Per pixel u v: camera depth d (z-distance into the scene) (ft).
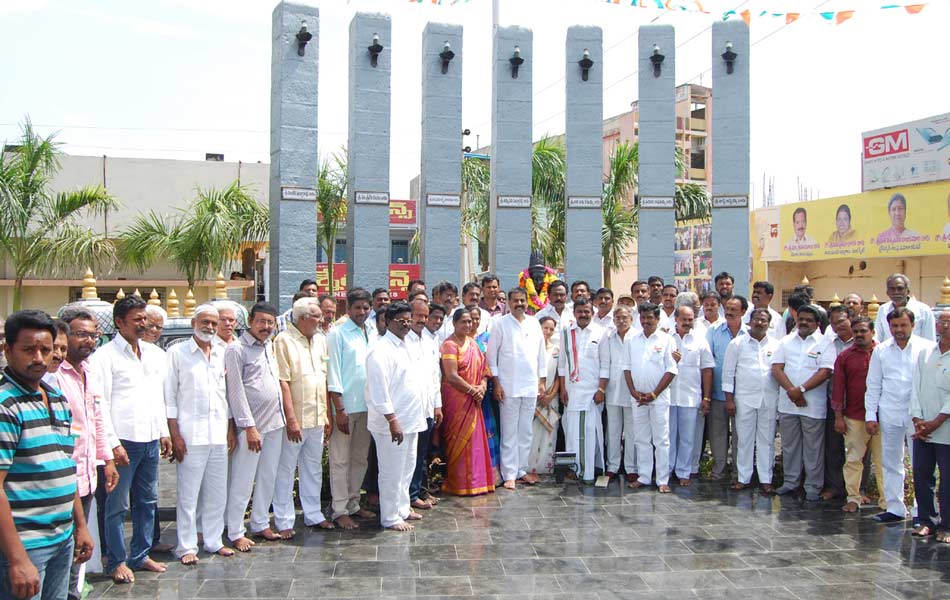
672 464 25.89
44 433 11.04
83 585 15.08
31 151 42.52
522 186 39.09
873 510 22.26
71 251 45.47
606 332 25.89
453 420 23.84
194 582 16.30
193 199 64.75
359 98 37.01
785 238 82.53
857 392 22.08
